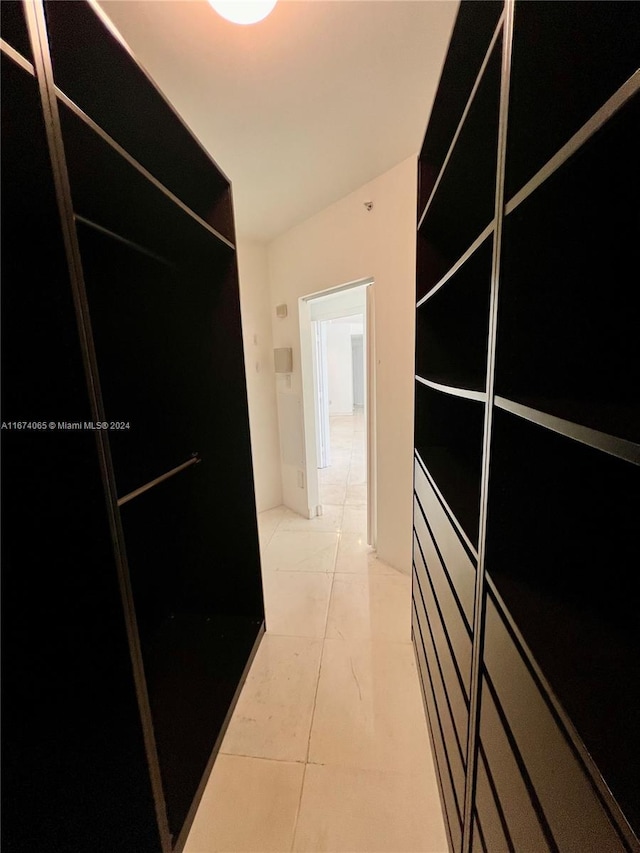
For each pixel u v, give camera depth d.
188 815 1.03
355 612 1.95
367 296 2.30
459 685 0.85
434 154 1.27
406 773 1.16
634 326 0.55
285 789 1.13
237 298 1.56
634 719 0.40
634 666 0.46
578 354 0.56
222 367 1.63
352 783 1.14
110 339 1.24
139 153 1.20
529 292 0.56
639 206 0.51
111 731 0.82
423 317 1.42
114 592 0.78
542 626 0.52
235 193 2.14
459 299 1.34
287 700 1.43
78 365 0.70
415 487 1.51
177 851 0.96
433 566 1.14
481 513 0.67
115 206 1.08
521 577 0.63
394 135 1.63
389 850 0.98
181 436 1.69
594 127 0.38
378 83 1.32
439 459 1.36
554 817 0.44
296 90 1.35
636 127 0.37
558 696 0.43
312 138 1.64
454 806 0.91
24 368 0.66
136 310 1.37
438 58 1.22
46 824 0.74
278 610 1.98
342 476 4.31
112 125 1.05
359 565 2.41
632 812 0.33
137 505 1.47
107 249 1.21
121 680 0.82
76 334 0.68
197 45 1.14
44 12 0.62
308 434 3.11
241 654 1.59
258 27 1.09
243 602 1.80
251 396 3.10
